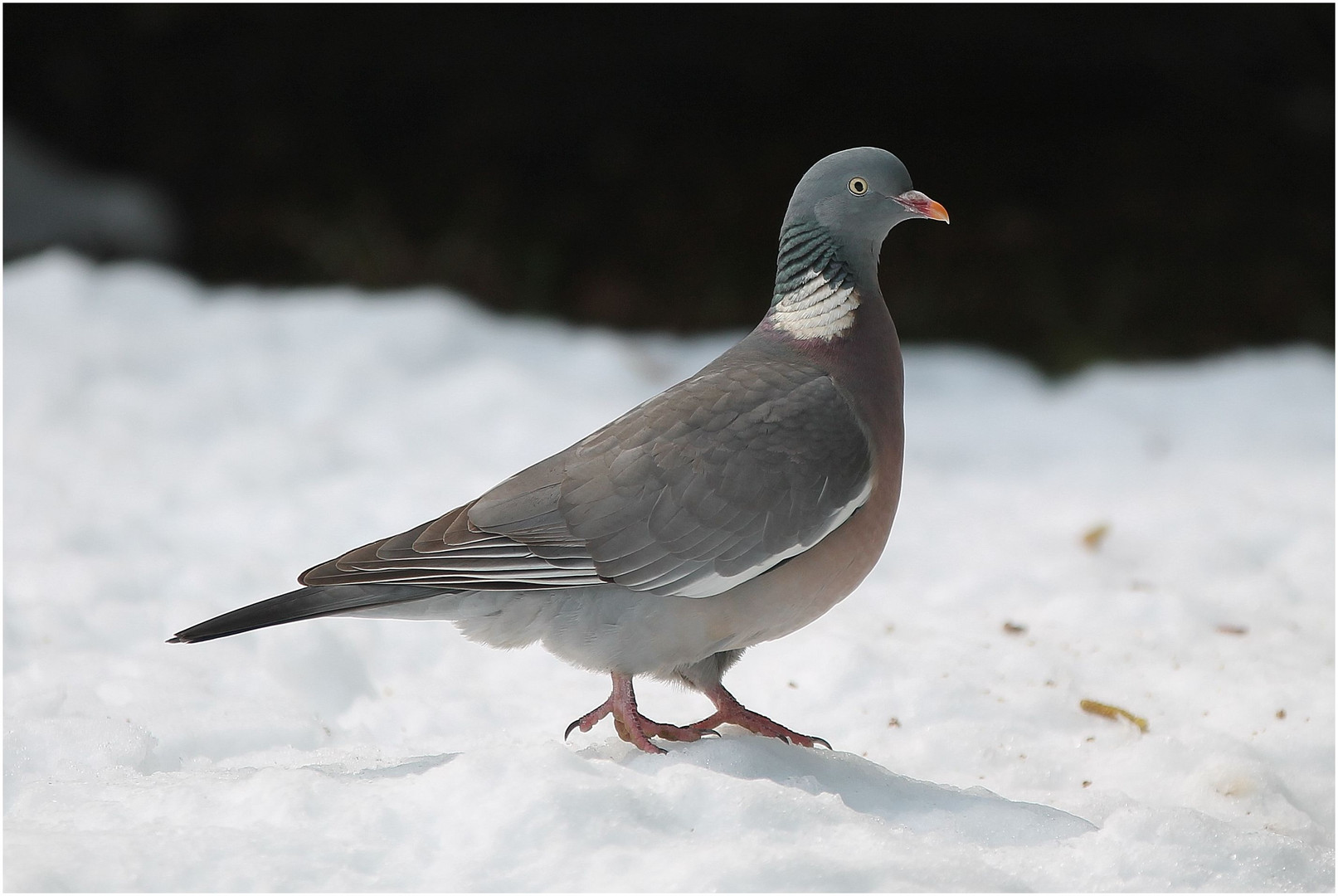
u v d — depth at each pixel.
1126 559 10.58
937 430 14.20
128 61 23.47
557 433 12.66
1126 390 15.45
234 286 21.98
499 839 5.11
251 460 11.74
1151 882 5.35
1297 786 7.13
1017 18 24.02
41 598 8.62
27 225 21.86
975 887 5.09
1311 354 16.91
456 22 23.92
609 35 24.39
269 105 24.16
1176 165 24.91
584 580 6.04
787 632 6.47
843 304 6.56
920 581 10.22
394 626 8.64
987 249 23.44
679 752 6.08
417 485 11.24
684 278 22.73
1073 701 7.80
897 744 7.34
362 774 5.99
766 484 6.11
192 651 8.06
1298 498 11.85
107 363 13.65
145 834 5.08
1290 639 8.94
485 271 22.30
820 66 25.12
